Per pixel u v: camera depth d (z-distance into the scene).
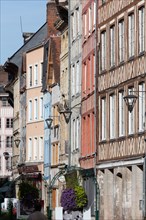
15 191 89.88
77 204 52.84
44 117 77.69
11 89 101.88
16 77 96.12
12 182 90.19
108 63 48.97
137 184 43.41
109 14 49.22
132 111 44.31
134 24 44.44
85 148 55.78
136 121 43.47
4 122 139.75
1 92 139.75
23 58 87.75
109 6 49.25
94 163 51.53
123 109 45.97
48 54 73.81
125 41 45.81
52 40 73.00
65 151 63.84
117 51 47.25
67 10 64.06
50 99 74.38
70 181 58.09
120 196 46.84
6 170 137.75
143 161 42.19
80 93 58.22
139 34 43.72
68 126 62.62
